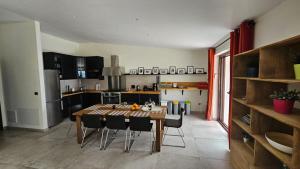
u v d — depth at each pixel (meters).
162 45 5.59
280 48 1.77
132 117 3.04
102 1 2.36
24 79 4.04
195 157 2.90
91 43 6.54
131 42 5.59
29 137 3.75
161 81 6.18
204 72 5.88
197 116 5.47
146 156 2.93
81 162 2.75
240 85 2.64
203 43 4.72
